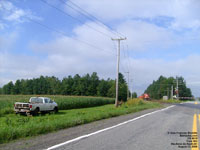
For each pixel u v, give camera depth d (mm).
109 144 7160
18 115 18500
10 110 20219
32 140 7727
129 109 23297
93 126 11359
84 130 10000
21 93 120875
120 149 6559
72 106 33000
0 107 21234
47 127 9742
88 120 13359
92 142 7430
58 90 114500
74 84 115312
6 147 6711
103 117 15602
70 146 6836
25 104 18625
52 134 8961
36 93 119312
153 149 6664
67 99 34281
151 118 15602
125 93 94062
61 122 11188
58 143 7242
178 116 17531
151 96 173625
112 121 13680
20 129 8742
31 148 6578
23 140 7730
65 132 9469
